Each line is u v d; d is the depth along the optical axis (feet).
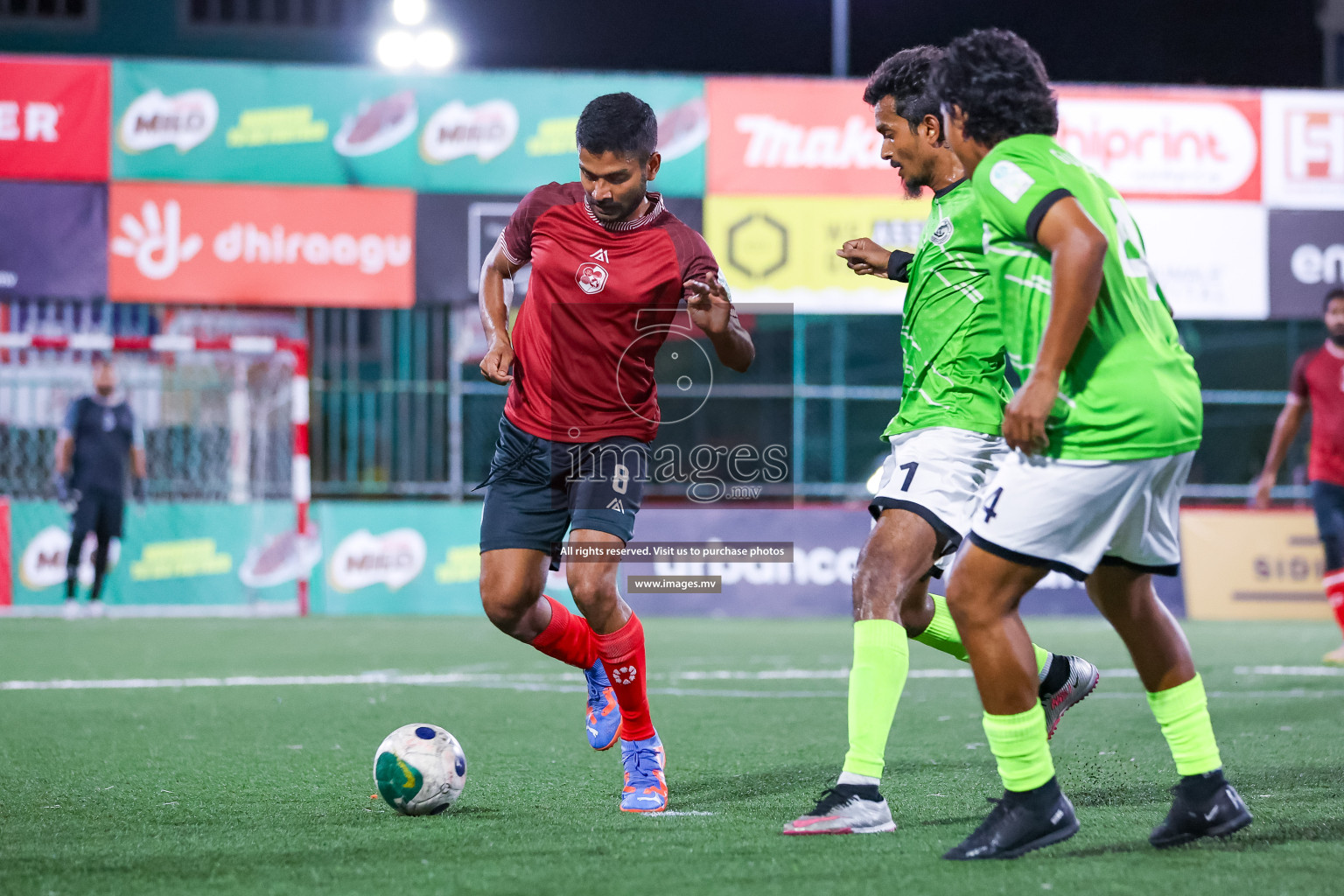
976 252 33.14
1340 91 114.93
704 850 28.30
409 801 32.24
